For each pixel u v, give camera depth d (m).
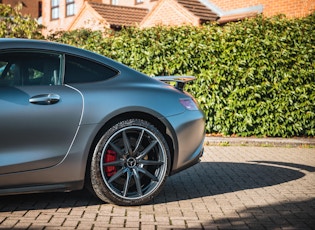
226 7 17.83
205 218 4.30
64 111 4.30
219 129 10.08
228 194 5.27
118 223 4.06
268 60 9.88
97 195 4.52
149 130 4.58
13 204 4.59
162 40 9.90
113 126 4.47
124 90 4.60
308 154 8.48
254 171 6.70
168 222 4.13
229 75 9.83
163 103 4.71
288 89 9.98
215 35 9.84
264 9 16.28
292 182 6.00
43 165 4.23
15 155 4.12
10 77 4.27
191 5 18.08
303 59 9.98
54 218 4.16
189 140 4.82
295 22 10.01
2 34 11.50
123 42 10.01
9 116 4.10
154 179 4.63
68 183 4.36
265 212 4.55
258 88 9.84
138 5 23.98
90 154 4.46
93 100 4.42
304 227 4.08
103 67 4.71
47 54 4.48
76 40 10.50
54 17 29.89
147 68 9.95
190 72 9.89
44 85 4.37
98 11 20.84
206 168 6.86
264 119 9.98
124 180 4.68
